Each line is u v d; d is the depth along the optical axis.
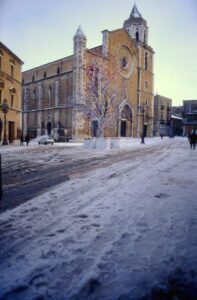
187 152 19.97
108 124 33.88
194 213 4.62
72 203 5.28
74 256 3.05
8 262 2.92
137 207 4.99
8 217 4.44
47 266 2.83
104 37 47.56
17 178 8.21
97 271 2.74
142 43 57.47
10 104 32.28
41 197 5.77
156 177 8.28
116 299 2.32
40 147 27.52
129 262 2.92
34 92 58.25
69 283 2.54
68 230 3.84
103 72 39.72
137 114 56.97
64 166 11.19
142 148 25.77
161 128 80.62
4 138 28.78
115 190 6.43
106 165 11.52
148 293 2.41
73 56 43.19
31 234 3.70
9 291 2.42
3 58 29.69
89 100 37.19
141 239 3.53
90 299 2.32
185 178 8.10
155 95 79.81
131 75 54.53
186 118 79.31
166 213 4.62
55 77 51.62
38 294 2.38
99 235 3.65
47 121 53.47
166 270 2.78
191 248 3.28
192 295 2.39
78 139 42.59
